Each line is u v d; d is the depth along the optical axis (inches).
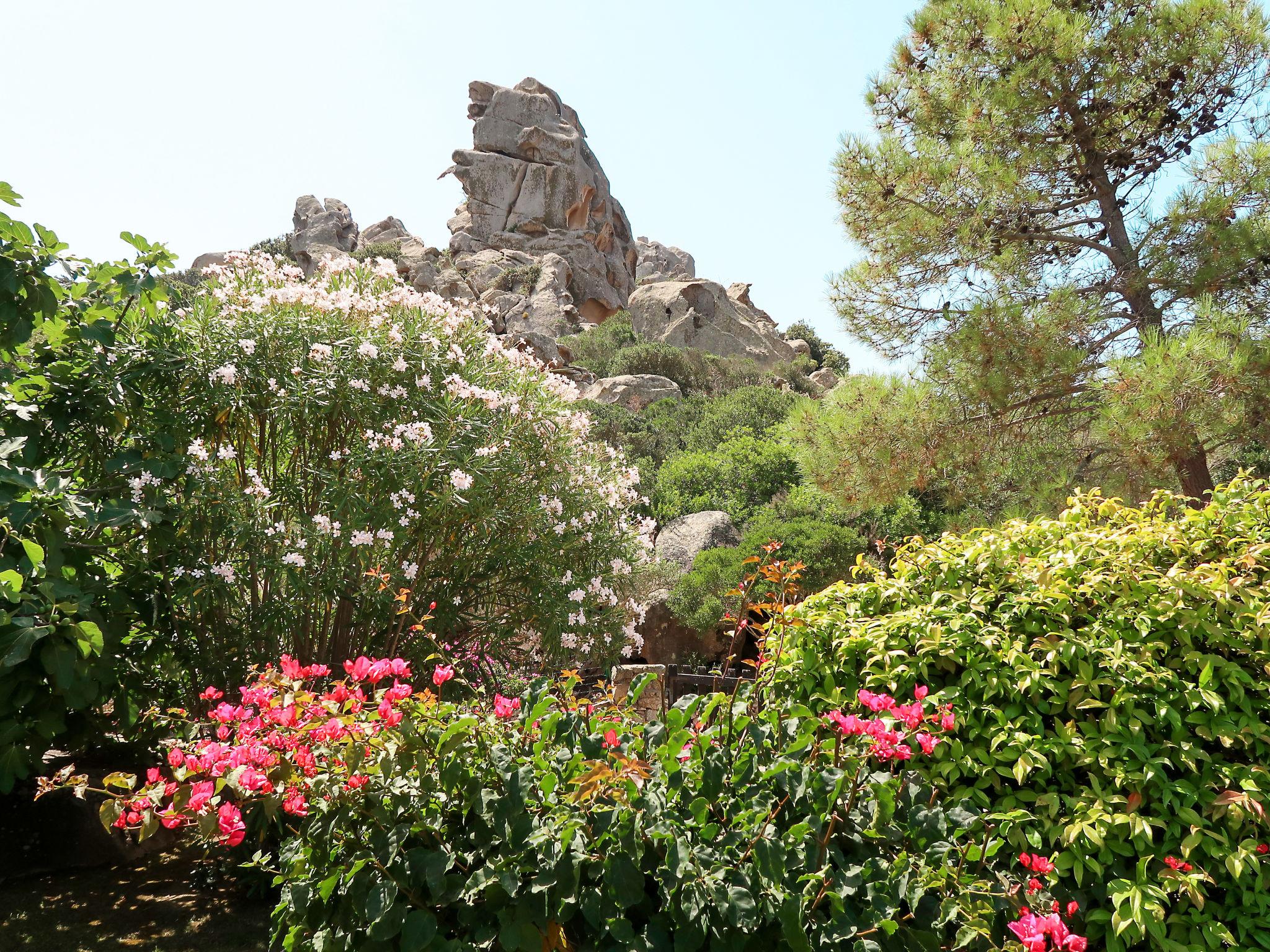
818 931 82.9
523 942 83.2
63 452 186.1
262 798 85.9
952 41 350.6
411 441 193.5
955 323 330.6
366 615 196.7
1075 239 353.4
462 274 1630.2
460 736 89.4
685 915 81.6
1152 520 135.9
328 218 1780.3
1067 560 123.2
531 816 86.4
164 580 186.1
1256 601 108.5
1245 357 251.1
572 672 108.2
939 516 442.0
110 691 176.1
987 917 88.1
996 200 336.5
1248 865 92.0
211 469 185.5
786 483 516.4
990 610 123.0
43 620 151.0
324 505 199.2
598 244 1872.5
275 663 190.9
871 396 322.3
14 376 169.0
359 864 85.7
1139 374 260.4
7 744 154.9
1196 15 314.5
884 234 359.9
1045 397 313.0
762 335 1529.3
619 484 263.3
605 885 84.7
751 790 92.0
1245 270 303.0
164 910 162.4
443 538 208.4
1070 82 332.8
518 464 211.6
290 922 98.4
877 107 382.6
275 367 197.6
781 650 122.3
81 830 185.2
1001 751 106.2
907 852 91.0
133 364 184.4
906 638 120.1
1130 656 106.6
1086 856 97.3
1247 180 307.0
